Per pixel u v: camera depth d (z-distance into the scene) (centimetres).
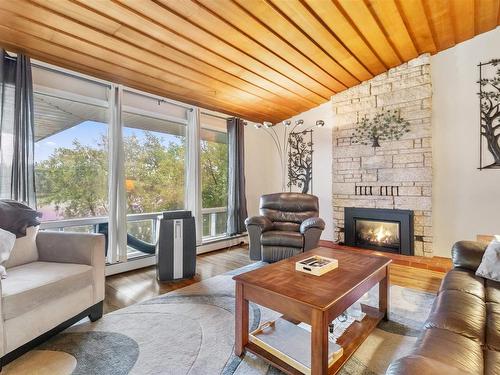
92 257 208
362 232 438
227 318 213
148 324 204
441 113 377
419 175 384
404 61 390
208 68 322
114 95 322
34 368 155
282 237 338
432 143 383
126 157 351
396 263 352
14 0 198
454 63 367
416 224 387
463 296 154
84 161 315
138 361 161
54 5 207
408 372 75
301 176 520
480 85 351
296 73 371
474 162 355
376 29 303
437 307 146
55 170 294
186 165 418
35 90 274
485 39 347
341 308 150
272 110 484
